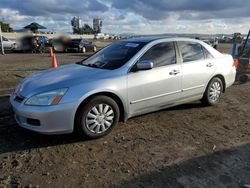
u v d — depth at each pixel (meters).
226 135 4.82
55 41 26.83
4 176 3.46
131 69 4.82
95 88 4.36
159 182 3.37
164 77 5.19
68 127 4.25
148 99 5.05
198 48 6.01
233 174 3.55
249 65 9.50
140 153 4.11
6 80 9.52
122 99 4.70
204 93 6.18
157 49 5.26
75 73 4.73
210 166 3.75
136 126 5.14
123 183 3.35
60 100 4.15
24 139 4.51
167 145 4.39
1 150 4.13
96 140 4.53
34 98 4.19
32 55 22.52
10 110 5.89
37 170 3.61
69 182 3.36
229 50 26.94
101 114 4.52
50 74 4.86
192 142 4.51
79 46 26.89
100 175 3.51
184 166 3.75
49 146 4.28
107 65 5.01
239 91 8.28
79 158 3.94
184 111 6.05
